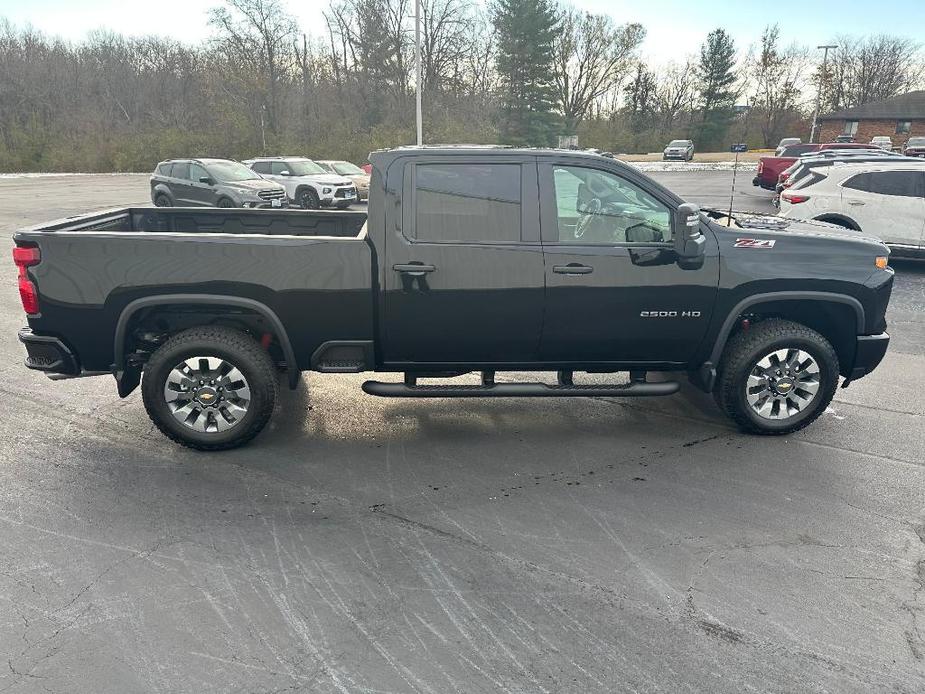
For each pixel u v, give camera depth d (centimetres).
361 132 4575
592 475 410
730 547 333
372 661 257
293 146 4434
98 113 5178
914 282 1002
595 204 412
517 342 424
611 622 279
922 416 503
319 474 411
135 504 372
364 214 560
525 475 410
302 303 409
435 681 247
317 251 402
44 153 4550
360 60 5034
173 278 403
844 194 1058
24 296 407
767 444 455
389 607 288
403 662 256
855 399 538
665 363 443
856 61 7206
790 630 275
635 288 415
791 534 345
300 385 569
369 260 404
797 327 445
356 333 418
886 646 266
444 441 459
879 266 434
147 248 399
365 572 312
